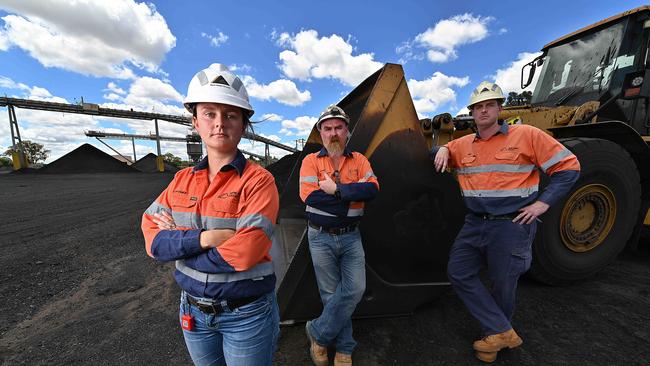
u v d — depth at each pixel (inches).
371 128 78.2
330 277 70.2
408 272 87.2
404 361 73.7
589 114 123.1
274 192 43.0
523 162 72.5
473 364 72.8
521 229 72.2
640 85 98.1
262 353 43.9
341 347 70.6
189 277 42.2
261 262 43.4
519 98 186.4
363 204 72.0
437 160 81.0
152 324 90.4
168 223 43.8
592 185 103.7
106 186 451.2
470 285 77.7
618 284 112.0
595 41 146.6
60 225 202.2
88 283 117.4
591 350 76.3
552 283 108.7
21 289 111.0
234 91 40.8
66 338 83.4
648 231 131.0
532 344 79.2
